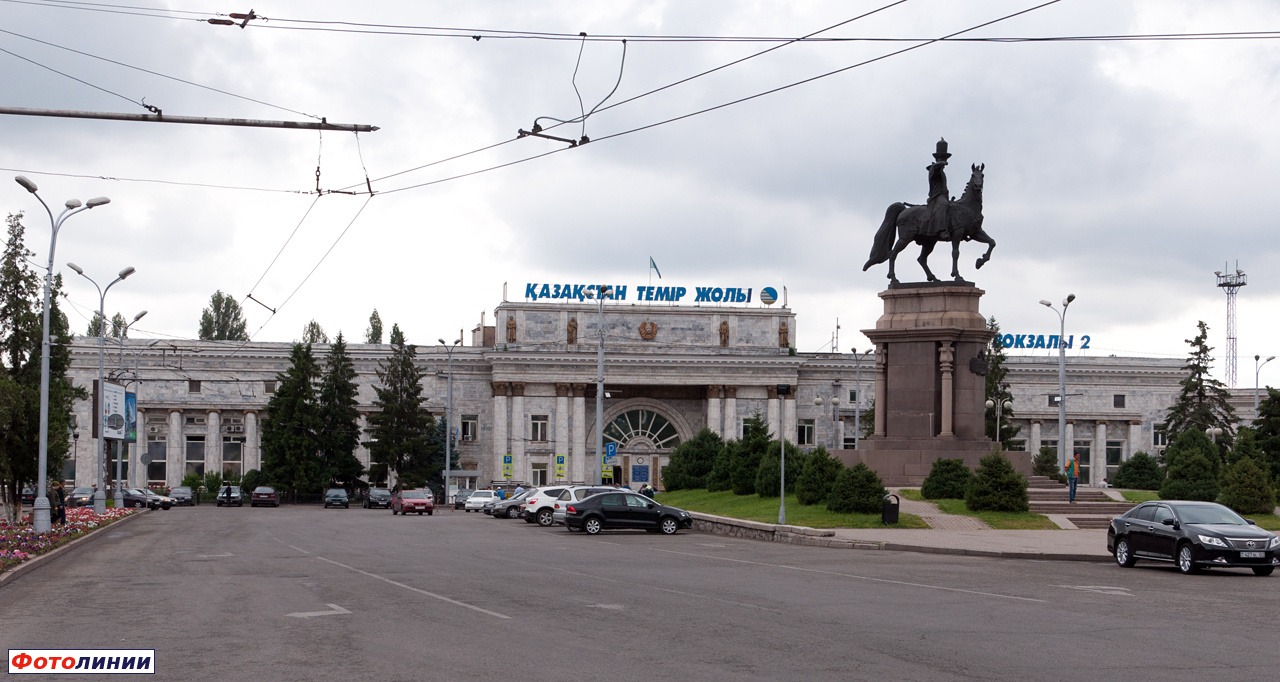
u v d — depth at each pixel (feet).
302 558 91.66
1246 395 329.52
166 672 38.88
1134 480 212.84
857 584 69.26
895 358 144.36
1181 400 255.70
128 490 250.16
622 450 317.42
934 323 141.79
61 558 95.50
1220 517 82.94
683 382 311.06
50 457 138.92
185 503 272.31
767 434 165.78
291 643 44.78
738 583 69.72
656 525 136.36
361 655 41.83
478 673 38.17
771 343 318.24
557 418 308.60
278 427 293.23
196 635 47.19
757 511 139.44
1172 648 44.09
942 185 144.97
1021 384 328.49
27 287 144.25
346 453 298.76
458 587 66.64
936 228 143.02
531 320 310.04
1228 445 241.55
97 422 183.32
